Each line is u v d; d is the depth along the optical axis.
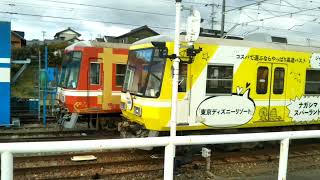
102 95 13.65
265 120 10.59
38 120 16.31
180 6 6.58
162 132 9.76
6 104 14.07
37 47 43.09
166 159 3.85
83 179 7.82
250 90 10.26
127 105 10.41
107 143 3.48
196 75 9.46
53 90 17.73
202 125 9.68
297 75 11.04
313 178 7.55
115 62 13.81
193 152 9.85
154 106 9.16
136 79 10.17
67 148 3.32
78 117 14.21
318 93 11.60
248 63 10.17
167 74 9.09
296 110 11.14
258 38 11.77
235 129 10.67
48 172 8.24
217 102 9.82
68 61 14.11
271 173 8.51
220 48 9.73
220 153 10.59
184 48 9.09
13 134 12.98
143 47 10.04
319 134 4.63
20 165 8.82
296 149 11.55
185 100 9.36
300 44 11.80
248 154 10.58
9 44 13.91
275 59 10.58
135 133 10.35
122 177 8.12
